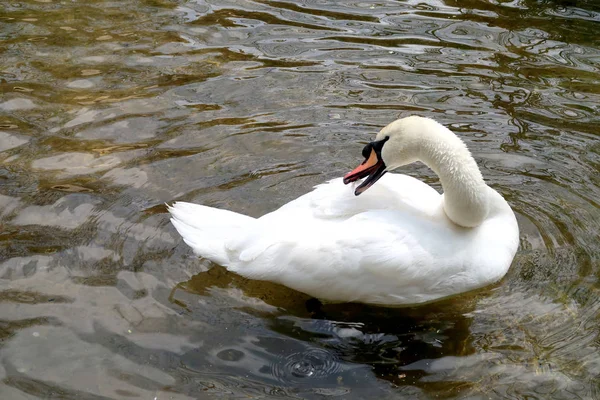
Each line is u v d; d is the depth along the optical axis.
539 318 6.88
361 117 9.91
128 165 8.91
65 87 10.55
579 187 8.66
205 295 7.10
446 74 10.88
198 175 8.80
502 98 10.34
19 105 10.08
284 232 7.03
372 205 7.18
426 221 7.11
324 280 6.89
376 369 6.36
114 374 6.15
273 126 9.73
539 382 6.18
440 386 6.18
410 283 6.85
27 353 6.32
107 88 10.55
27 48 11.55
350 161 9.11
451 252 6.95
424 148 7.07
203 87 10.59
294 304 7.10
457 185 6.96
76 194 8.37
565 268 7.47
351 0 13.23
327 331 6.78
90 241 7.67
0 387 5.99
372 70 10.99
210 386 6.08
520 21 12.48
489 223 7.41
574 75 10.91
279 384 6.15
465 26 12.30
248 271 6.99
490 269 7.07
